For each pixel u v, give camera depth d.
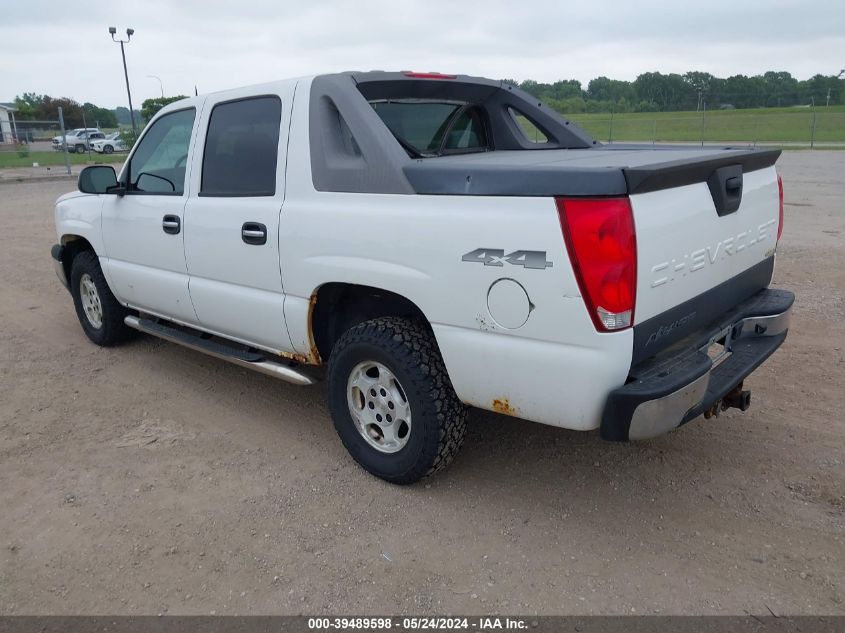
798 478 3.62
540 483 3.66
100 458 4.05
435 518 3.37
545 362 2.84
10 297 7.89
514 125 4.95
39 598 2.90
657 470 3.75
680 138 37.91
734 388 3.53
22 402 4.87
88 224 5.48
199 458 4.02
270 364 4.18
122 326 5.84
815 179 17.84
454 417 3.37
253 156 4.01
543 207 2.74
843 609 2.70
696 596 2.79
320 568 3.03
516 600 2.80
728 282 3.48
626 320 2.71
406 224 3.18
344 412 3.74
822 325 5.98
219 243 4.18
